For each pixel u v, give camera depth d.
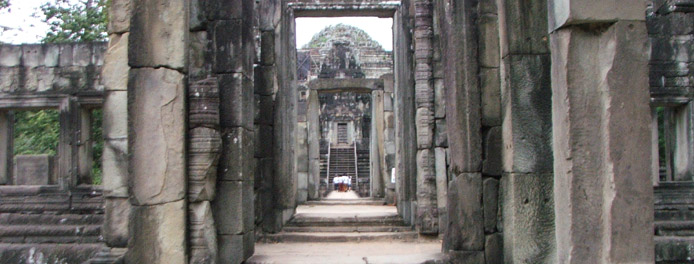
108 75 7.31
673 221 10.04
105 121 7.28
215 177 7.00
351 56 35.38
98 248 8.26
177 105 6.66
